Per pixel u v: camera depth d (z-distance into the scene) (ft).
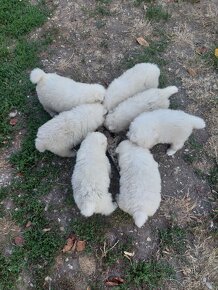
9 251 3.60
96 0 5.23
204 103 4.50
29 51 4.73
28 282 3.48
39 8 5.11
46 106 4.18
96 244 3.65
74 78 4.62
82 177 3.46
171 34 4.99
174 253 3.64
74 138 3.82
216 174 4.06
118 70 4.69
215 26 5.10
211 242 3.71
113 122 3.91
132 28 5.02
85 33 4.96
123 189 3.52
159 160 4.08
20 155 4.05
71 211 3.80
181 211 3.85
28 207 3.79
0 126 4.21
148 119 3.71
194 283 3.53
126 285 3.47
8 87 4.47
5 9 4.98
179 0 5.25
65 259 3.57
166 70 4.71
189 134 3.87
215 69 4.74
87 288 3.47
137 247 3.66
